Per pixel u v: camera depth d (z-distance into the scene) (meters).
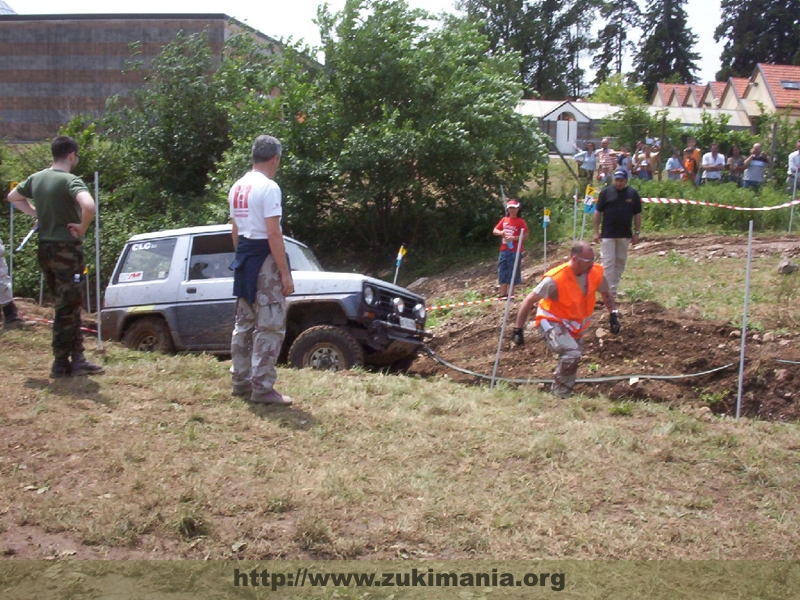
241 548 4.37
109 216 21.17
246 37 23.06
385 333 9.21
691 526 4.84
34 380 6.67
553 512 4.91
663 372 9.59
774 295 11.53
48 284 6.75
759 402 9.02
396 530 4.58
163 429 5.77
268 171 6.17
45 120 31.17
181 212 20.83
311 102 19.34
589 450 5.87
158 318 10.02
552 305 7.98
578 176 22.52
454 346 11.59
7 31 31.25
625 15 73.62
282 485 5.00
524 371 10.08
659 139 23.44
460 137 18.11
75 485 4.93
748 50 63.12
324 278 9.18
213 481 5.03
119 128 23.59
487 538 4.56
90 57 30.98
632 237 11.69
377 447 5.74
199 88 22.22
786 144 24.34
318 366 8.85
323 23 19.67
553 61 60.38
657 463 5.73
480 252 19.22
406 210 19.91
